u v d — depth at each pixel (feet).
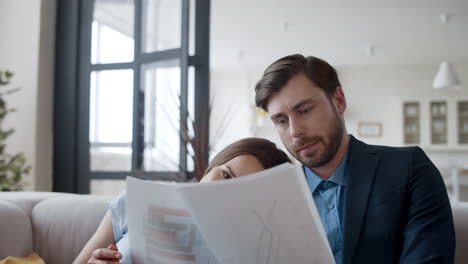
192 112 8.21
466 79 24.27
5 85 8.25
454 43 20.54
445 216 3.01
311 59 3.31
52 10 9.12
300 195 2.16
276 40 19.97
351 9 15.81
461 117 24.38
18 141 8.75
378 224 3.08
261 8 15.58
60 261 4.80
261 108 3.48
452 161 23.88
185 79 7.68
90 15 9.12
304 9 15.76
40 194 5.44
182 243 2.67
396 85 25.17
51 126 9.09
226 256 2.51
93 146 8.96
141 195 2.81
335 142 3.28
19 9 8.93
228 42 20.26
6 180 7.64
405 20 17.10
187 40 7.74
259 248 2.39
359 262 3.05
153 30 8.43
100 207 4.93
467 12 16.15
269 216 2.26
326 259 2.33
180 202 2.63
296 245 2.31
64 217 4.92
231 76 26.48
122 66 8.71
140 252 2.95
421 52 22.31
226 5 15.24
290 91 3.18
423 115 24.49
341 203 3.39
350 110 25.50
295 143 3.25
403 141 24.59
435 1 15.07
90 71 9.03
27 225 4.81
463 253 3.99
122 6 8.80
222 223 2.37
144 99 8.45
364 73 25.54
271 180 2.16
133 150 8.49
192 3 8.45
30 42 8.82
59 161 9.04
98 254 3.08
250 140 3.37
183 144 7.16
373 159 3.36
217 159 3.32
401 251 3.08
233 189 2.23
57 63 9.16
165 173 8.02
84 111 9.03
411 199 3.12
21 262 4.31
